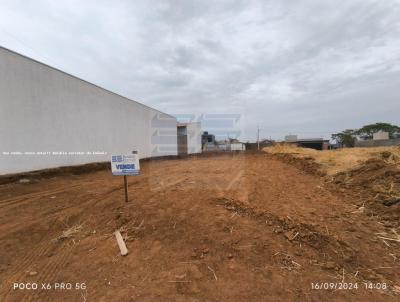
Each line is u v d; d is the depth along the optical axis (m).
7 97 7.57
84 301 2.12
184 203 4.59
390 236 3.16
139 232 3.41
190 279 2.34
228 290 2.16
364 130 44.41
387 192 4.62
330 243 2.91
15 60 7.82
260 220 3.64
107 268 2.61
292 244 2.91
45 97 9.00
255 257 2.66
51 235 3.57
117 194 5.68
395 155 7.23
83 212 4.39
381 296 2.07
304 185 6.31
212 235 3.16
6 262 2.85
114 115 13.81
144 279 2.38
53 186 7.05
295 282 2.25
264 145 39.75
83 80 11.14
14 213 4.47
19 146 7.95
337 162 8.72
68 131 10.17
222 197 4.96
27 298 2.22
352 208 4.25
